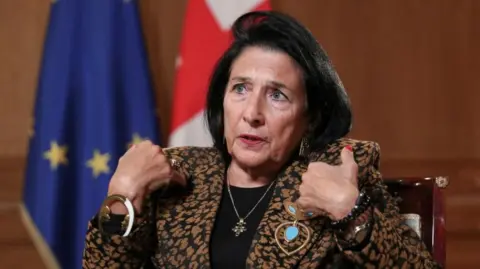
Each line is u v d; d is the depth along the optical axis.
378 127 6.10
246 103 3.13
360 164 3.12
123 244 3.05
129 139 5.40
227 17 5.46
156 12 5.98
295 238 2.94
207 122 3.46
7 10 5.94
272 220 3.01
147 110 5.41
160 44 5.98
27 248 5.89
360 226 2.72
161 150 3.20
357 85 6.09
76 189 5.37
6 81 5.93
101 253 3.06
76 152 5.36
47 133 5.30
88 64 5.31
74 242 5.38
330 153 3.22
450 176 6.14
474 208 6.12
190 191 3.25
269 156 3.15
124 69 5.39
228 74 3.32
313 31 6.07
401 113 6.11
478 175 6.13
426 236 3.32
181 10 6.00
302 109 3.19
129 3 5.43
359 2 6.09
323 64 3.21
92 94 5.30
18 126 5.94
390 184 3.42
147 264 3.22
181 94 5.43
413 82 6.11
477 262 6.10
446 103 6.12
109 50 5.32
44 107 5.33
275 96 3.15
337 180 2.82
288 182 3.15
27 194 5.41
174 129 5.43
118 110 5.36
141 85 5.41
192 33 5.46
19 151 5.95
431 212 3.33
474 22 6.11
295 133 3.20
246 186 3.27
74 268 5.39
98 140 5.30
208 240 3.03
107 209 3.05
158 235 3.12
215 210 3.13
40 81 5.38
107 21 5.33
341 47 6.08
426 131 6.12
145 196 3.11
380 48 6.09
